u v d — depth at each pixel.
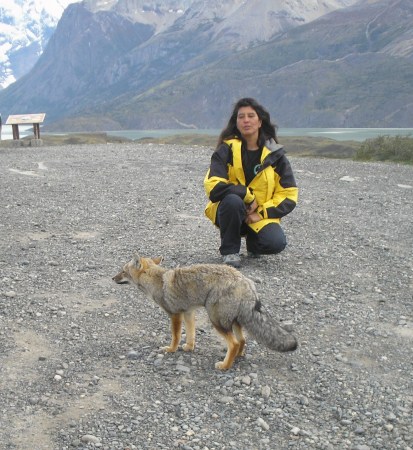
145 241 4.73
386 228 5.29
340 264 4.22
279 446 2.20
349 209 6.08
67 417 2.35
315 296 3.59
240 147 3.90
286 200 4.01
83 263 4.15
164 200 6.34
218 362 2.79
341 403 2.47
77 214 5.66
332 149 28.98
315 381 2.64
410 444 2.21
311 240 4.84
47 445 2.18
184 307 2.87
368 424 2.33
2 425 2.29
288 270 4.05
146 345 2.98
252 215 4.04
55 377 2.62
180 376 2.68
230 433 2.27
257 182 3.96
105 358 2.83
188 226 5.23
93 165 9.04
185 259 4.23
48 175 8.02
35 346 2.92
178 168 8.73
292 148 30.98
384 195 6.89
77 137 34.53
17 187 7.05
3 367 2.70
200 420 2.34
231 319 2.73
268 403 2.47
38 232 5.00
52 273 3.94
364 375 2.70
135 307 3.43
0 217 5.49
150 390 2.55
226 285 2.74
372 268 4.15
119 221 5.40
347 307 3.44
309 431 2.29
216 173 3.91
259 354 2.90
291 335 2.65
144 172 8.31
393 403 2.47
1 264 4.11
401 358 2.86
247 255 4.37
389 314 3.36
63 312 3.31
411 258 4.38
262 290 3.64
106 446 2.17
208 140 39.03
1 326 3.12
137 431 2.26
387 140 12.59
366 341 3.03
